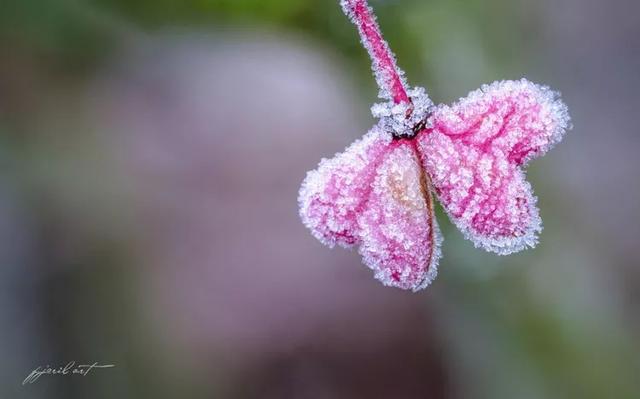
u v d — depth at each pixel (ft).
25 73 0.65
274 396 0.71
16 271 0.67
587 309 0.61
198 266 0.72
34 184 0.68
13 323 0.66
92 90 0.70
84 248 0.70
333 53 0.57
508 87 0.46
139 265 0.71
